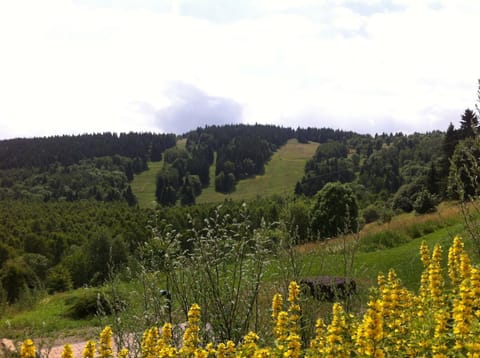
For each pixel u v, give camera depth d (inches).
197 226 227.8
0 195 4510.3
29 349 159.3
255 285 216.7
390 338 161.6
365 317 149.2
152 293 217.6
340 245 301.1
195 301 220.7
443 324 162.4
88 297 580.7
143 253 229.9
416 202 1143.0
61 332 490.3
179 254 223.9
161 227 232.5
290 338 152.3
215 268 220.1
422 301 201.9
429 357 155.3
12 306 679.1
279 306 192.5
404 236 900.0
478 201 193.3
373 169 4274.1
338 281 278.4
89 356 162.2
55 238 2436.0
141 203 5012.3
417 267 569.0
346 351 147.6
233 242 221.5
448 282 267.1
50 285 1160.8
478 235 201.0
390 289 184.1
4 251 1740.9
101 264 1405.0
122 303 249.4
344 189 1386.6
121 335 212.1
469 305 149.5
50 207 3617.1
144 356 170.4
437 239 719.1
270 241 227.1
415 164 4094.5
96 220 3011.8
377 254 763.4
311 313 228.8
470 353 140.0
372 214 2218.3
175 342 203.5
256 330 212.7
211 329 217.8
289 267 228.8
